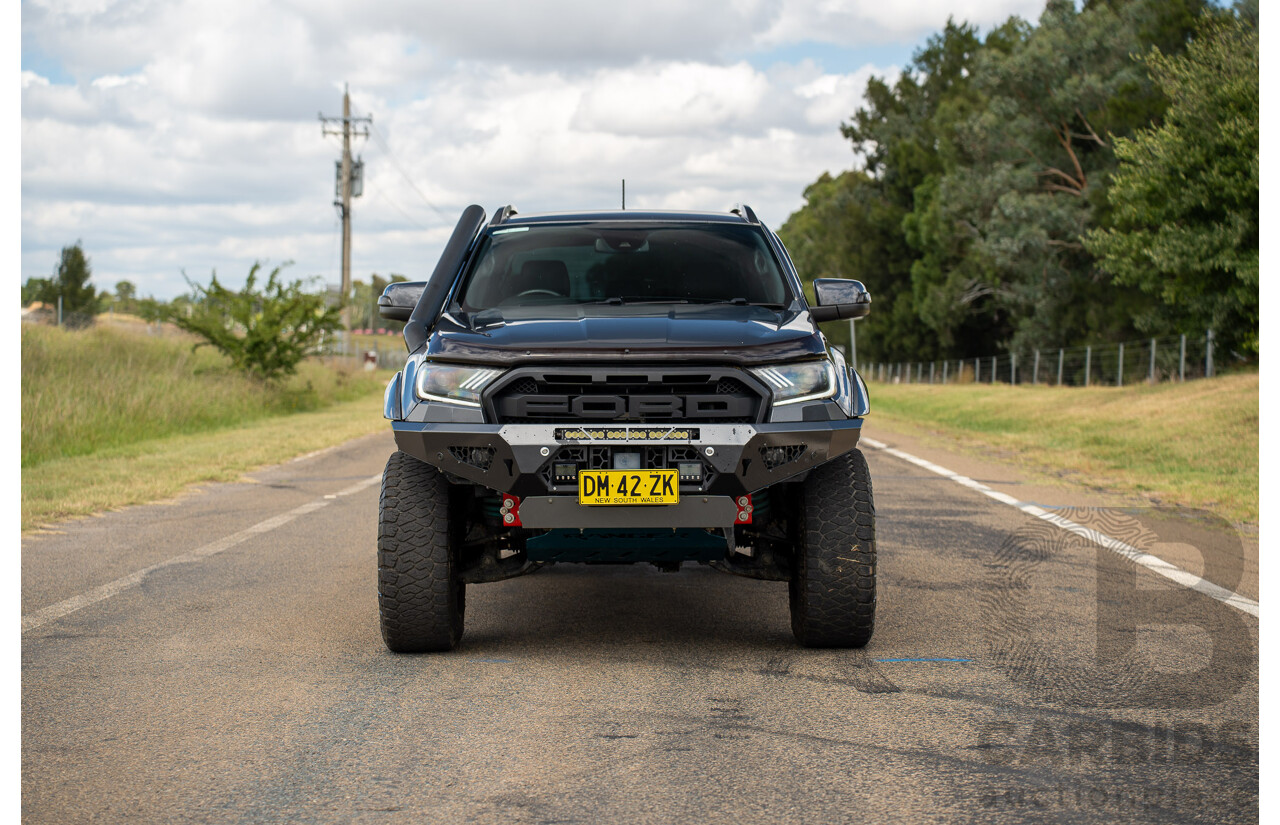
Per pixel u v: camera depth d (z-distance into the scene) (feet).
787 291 20.90
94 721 14.56
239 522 33.06
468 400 16.99
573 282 20.94
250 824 11.12
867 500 17.71
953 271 200.13
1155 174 76.69
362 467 49.24
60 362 78.95
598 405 16.79
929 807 11.44
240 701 15.44
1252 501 34.58
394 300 21.35
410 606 17.49
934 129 248.32
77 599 22.41
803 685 16.06
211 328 94.79
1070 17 163.73
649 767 12.71
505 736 13.87
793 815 11.27
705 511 16.74
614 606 21.89
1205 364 92.38
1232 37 76.84
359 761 12.97
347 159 177.37
